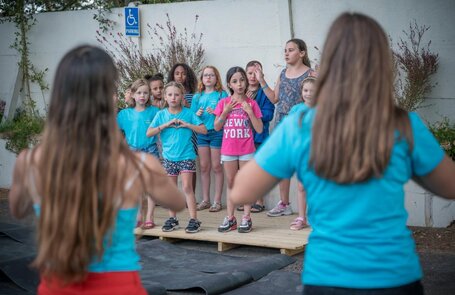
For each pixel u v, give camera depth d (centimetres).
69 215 206
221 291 486
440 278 507
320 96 210
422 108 730
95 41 944
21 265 521
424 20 719
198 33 842
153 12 874
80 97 213
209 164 760
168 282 505
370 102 204
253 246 632
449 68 713
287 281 504
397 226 211
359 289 204
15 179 225
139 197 221
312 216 220
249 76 718
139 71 841
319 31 765
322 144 205
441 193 229
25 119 991
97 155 211
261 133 711
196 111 746
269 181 221
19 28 1016
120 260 215
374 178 205
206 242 653
